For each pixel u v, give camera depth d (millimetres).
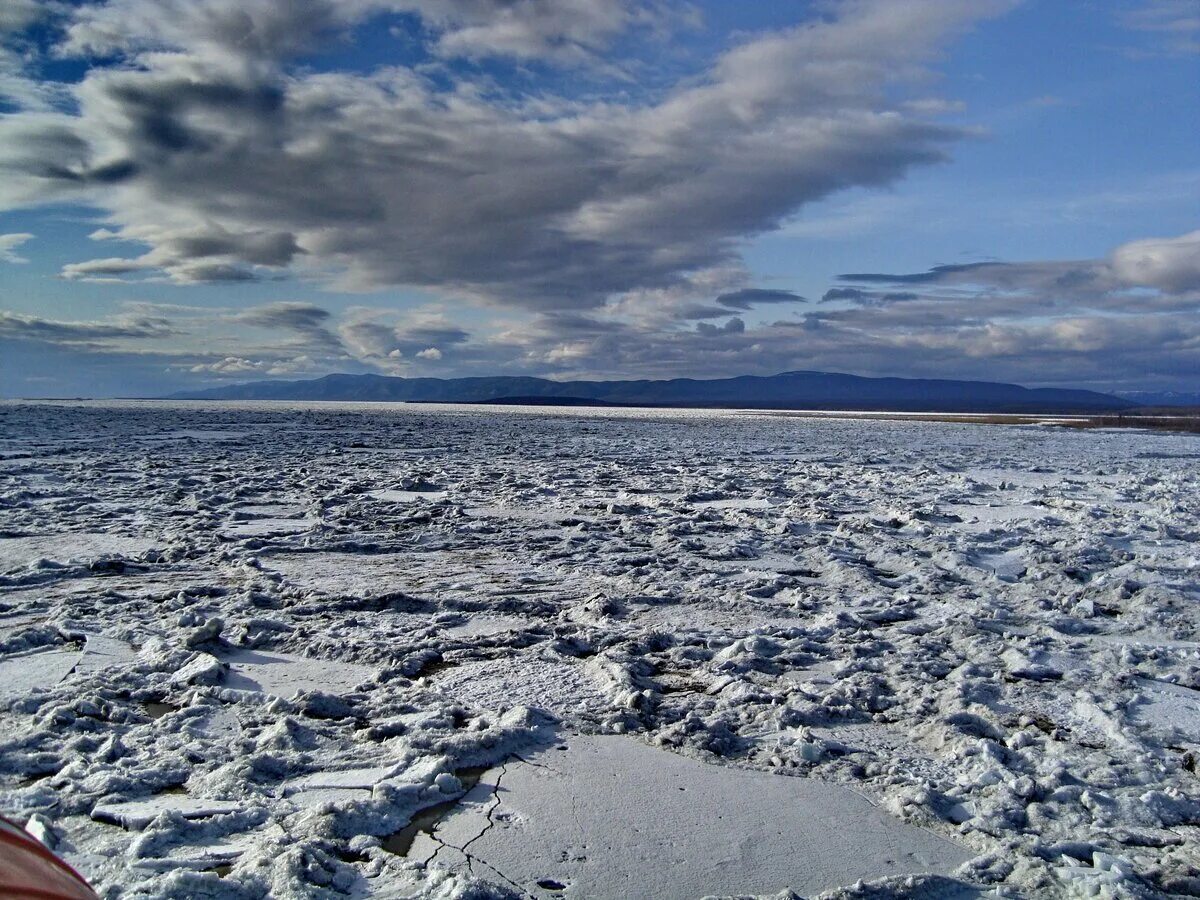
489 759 4453
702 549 10188
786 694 5457
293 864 3271
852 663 6062
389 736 4676
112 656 5863
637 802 4051
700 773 4387
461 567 9047
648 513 13016
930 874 3469
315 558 9336
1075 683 5832
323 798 3967
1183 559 9914
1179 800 4125
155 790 4008
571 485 16562
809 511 13250
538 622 7016
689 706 5270
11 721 4715
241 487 14477
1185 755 4734
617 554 9875
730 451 26875
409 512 12422
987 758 4559
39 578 8008
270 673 5695
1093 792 4164
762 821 3914
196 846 3512
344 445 25375
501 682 5566
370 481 15945
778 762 4512
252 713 4926
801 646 6434
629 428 43031
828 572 9219
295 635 6422
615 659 5973
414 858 3529
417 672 5789
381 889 3238
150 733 4582
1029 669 5984
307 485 15391
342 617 6965
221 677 5527
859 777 4398
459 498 14297
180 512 11984
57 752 4316
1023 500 15305
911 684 5668
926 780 4332
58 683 5305
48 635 6184
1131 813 4031
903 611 7574
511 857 3553
